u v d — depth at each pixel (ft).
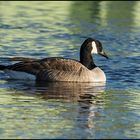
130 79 83.71
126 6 144.87
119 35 113.91
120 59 95.91
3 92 74.23
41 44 104.58
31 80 82.48
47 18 130.11
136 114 65.26
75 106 68.13
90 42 85.46
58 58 83.71
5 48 100.37
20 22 124.77
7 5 145.38
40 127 59.52
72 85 80.23
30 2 150.71
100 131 58.80
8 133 57.31
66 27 120.67
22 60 83.97
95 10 139.44
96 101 70.85
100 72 83.05
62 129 59.00
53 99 71.26
